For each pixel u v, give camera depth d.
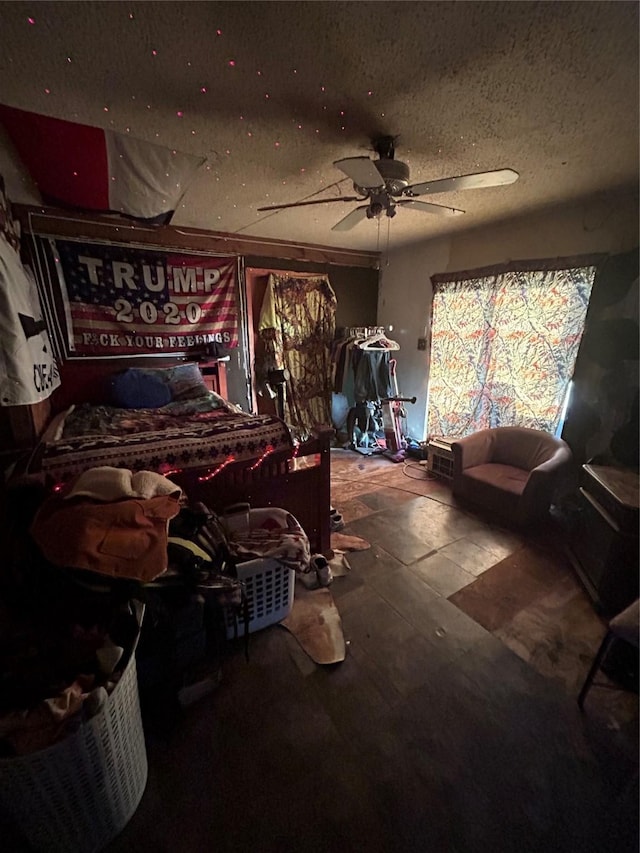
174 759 1.26
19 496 1.60
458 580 2.17
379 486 3.48
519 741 1.32
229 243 3.55
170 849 1.05
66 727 0.86
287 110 1.50
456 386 3.75
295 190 2.35
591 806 1.14
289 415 4.21
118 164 1.91
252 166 2.00
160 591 1.30
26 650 1.03
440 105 1.47
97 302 3.02
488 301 3.34
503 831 1.08
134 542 1.19
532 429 3.05
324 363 4.36
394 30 1.09
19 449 1.93
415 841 1.06
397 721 1.39
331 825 1.10
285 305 4.00
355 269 4.45
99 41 1.11
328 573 2.11
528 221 2.99
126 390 2.98
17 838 1.06
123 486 1.37
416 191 1.78
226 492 2.07
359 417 4.34
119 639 1.08
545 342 2.97
